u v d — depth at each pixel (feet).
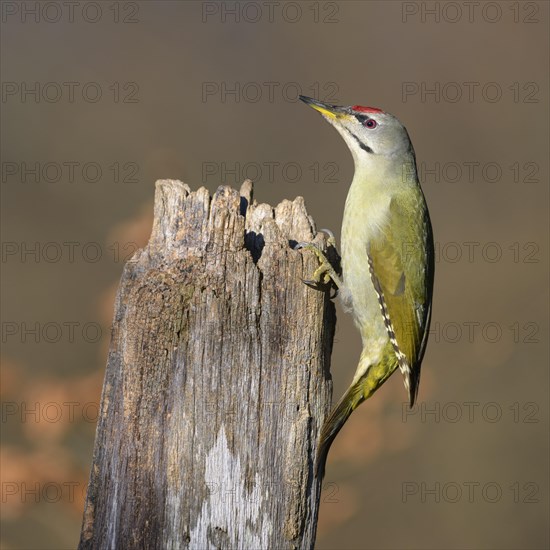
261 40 67.00
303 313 22.18
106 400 21.79
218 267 21.84
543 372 52.90
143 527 21.24
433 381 42.22
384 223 30.04
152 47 65.67
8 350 50.90
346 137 31.71
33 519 40.37
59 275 54.95
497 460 49.24
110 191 58.90
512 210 61.62
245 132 62.80
